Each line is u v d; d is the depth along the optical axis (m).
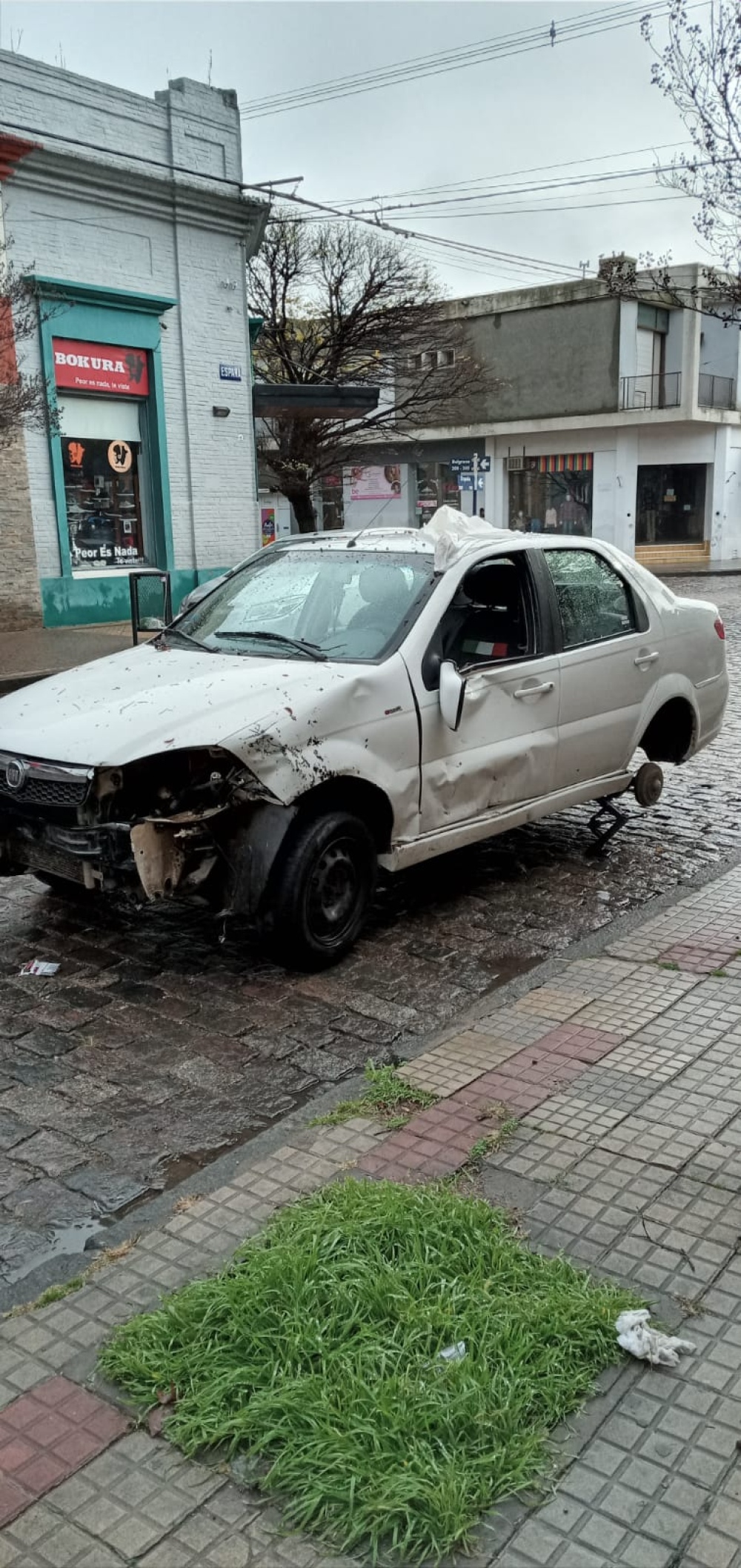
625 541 37.97
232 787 4.48
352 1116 3.63
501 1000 4.62
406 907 5.77
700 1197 3.13
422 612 5.18
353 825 4.80
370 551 5.74
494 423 38.81
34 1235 3.15
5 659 12.73
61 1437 2.37
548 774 5.85
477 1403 2.34
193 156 16.27
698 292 8.31
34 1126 3.73
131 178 15.36
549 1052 4.04
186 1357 2.53
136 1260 2.96
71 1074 4.08
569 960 5.01
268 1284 2.66
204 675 4.95
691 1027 4.20
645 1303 2.69
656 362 36.78
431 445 40.84
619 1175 3.23
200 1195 3.27
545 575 5.86
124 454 16.44
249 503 18.28
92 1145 3.62
